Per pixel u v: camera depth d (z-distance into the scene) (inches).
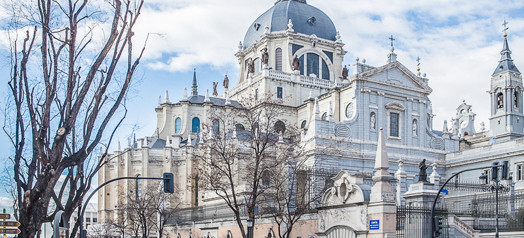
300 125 4520.2
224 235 2871.6
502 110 4899.1
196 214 3518.7
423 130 4005.9
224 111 4288.9
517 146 3479.3
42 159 947.3
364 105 3804.1
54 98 1040.8
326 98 4259.4
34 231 948.6
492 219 2169.0
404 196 1801.2
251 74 4832.7
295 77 4692.4
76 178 1074.7
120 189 4367.6
